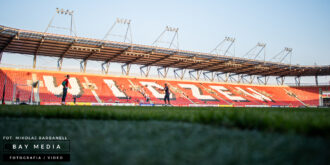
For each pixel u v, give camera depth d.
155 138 2.37
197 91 48.75
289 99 53.62
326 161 1.52
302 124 2.47
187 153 1.84
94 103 33.03
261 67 49.66
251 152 1.79
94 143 2.18
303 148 1.80
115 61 45.69
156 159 1.71
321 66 48.97
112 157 1.76
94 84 41.34
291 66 49.31
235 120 3.01
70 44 33.75
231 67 50.47
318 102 53.22
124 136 2.47
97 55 40.50
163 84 48.53
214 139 2.28
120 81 45.00
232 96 49.56
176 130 2.81
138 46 36.31
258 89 56.56
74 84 39.38
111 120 4.11
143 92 43.16
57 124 3.31
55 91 35.59
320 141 2.01
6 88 31.77
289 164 1.51
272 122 2.70
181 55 41.38
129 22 37.19
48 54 39.41
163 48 37.88
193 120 3.68
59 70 41.41
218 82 55.62
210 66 50.06
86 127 3.05
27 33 29.33
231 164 1.57
